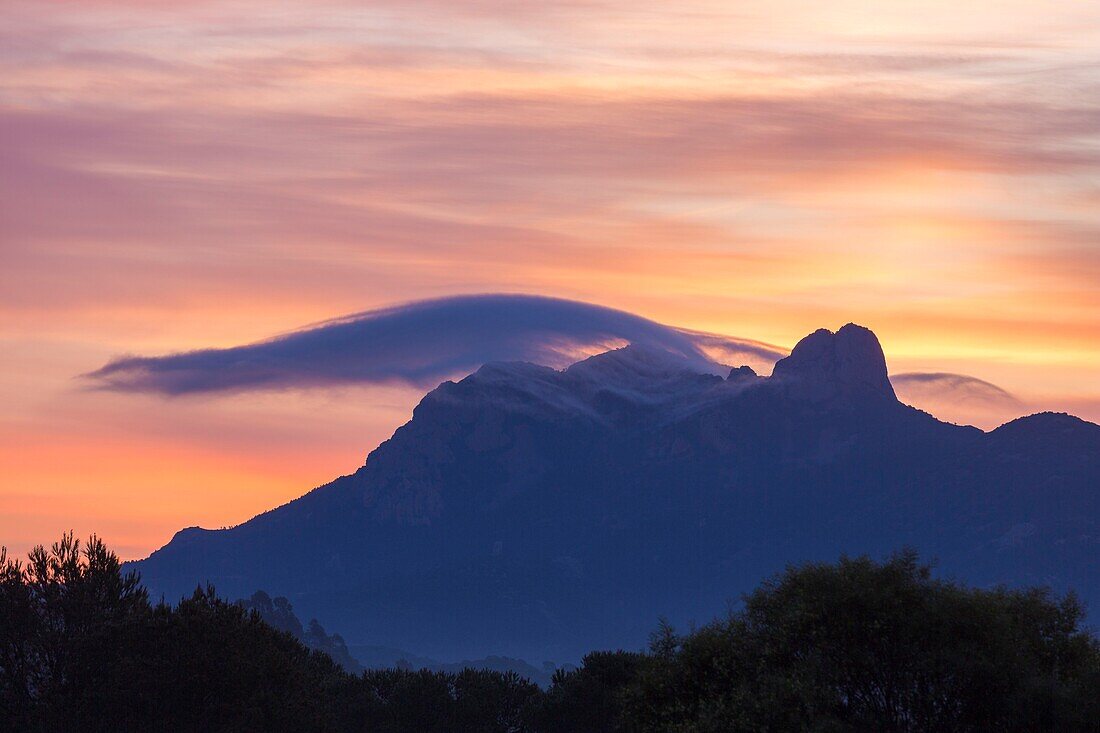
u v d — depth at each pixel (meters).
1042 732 190.25
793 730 191.38
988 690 192.88
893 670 197.50
